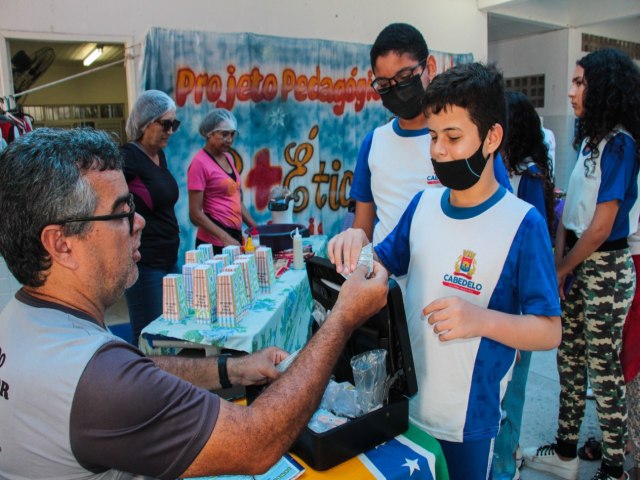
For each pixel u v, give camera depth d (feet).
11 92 11.90
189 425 2.70
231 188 11.73
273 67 14.76
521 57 25.80
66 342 2.69
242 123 14.39
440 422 4.12
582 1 23.03
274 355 4.28
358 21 16.76
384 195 5.60
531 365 11.44
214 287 7.46
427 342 4.10
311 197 16.15
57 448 2.57
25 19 11.74
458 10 19.44
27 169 2.72
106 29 12.64
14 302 2.98
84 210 2.81
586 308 7.11
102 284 3.01
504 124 3.69
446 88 3.57
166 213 9.61
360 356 3.98
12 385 2.64
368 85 16.88
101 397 2.55
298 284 9.34
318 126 15.94
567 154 24.59
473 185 3.81
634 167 6.47
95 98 25.52
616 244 6.83
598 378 7.11
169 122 9.37
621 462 7.18
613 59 6.48
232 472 2.83
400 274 4.66
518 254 3.76
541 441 8.52
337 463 3.59
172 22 13.43
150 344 7.18
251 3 14.51
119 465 2.64
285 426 2.92
